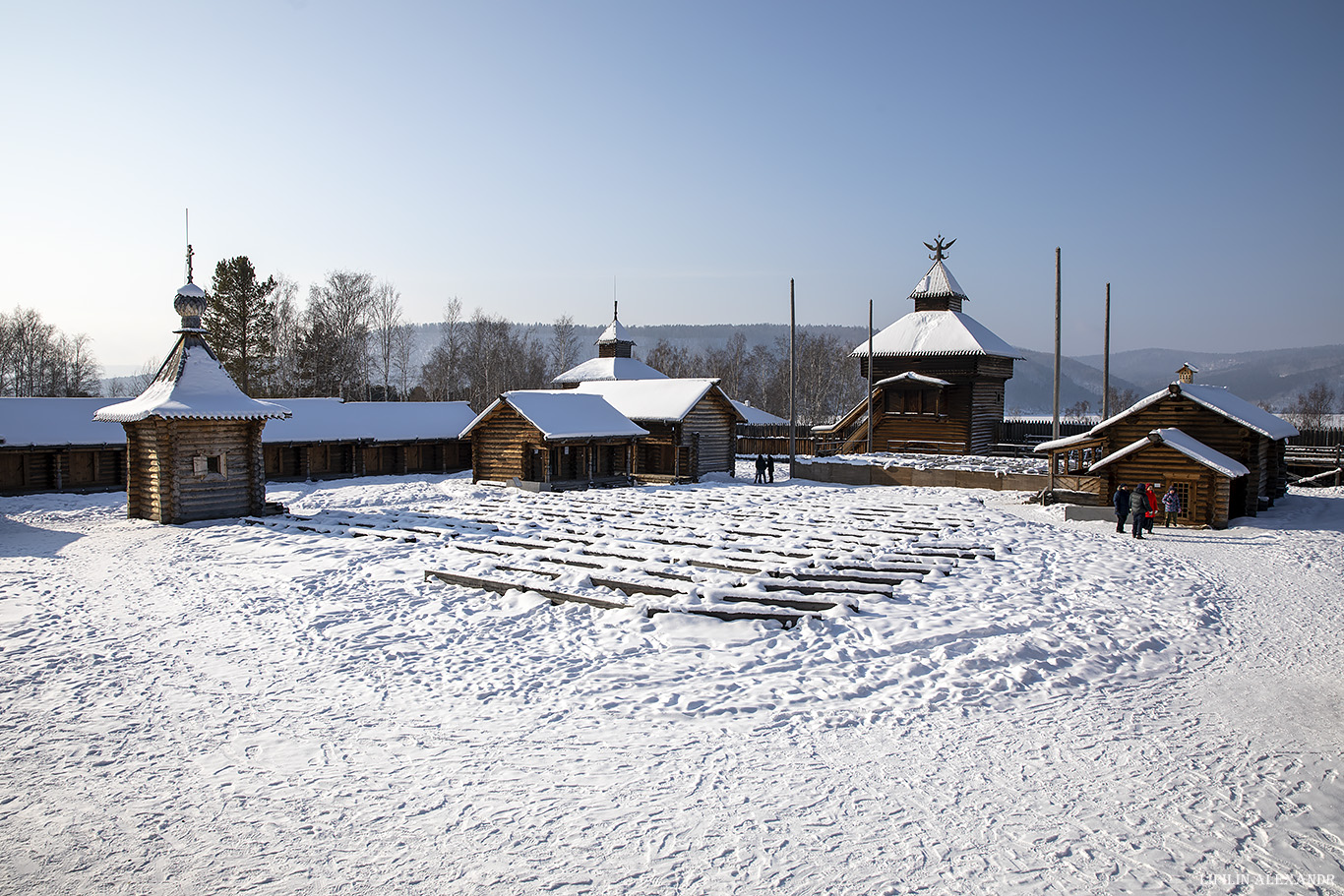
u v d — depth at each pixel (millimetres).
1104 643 13430
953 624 13969
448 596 16453
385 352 82500
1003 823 7688
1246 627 14805
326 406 45375
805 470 43281
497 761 9008
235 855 7031
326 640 13656
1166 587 17281
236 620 14891
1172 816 7879
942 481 38531
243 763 8953
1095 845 7309
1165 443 26078
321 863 6906
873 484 40562
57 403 37438
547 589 16172
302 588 17125
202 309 28641
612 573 17078
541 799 8102
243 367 66625
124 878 6648
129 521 26859
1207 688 11727
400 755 9172
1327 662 12961
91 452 37125
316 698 11008
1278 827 7695
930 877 6738
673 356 133250
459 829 7488
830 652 12672
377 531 23469
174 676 11898
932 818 7766
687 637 13508
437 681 11703
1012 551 20422
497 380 87375
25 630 14109
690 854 7070
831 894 6480
